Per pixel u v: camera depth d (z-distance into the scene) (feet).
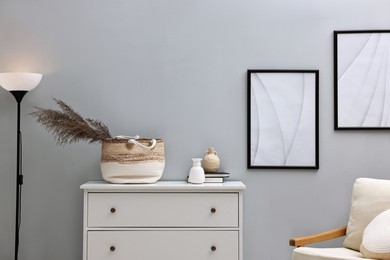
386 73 11.27
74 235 11.30
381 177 11.25
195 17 11.40
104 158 10.36
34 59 11.39
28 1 11.41
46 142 11.35
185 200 10.12
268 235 11.26
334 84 11.29
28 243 11.27
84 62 11.39
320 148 11.30
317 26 11.37
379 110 11.23
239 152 11.33
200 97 11.36
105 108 11.36
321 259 8.40
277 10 11.40
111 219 10.09
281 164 11.27
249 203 11.28
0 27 11.39
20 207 11.28
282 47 11.37
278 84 11.30
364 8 11.36
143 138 10.84
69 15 11.44
